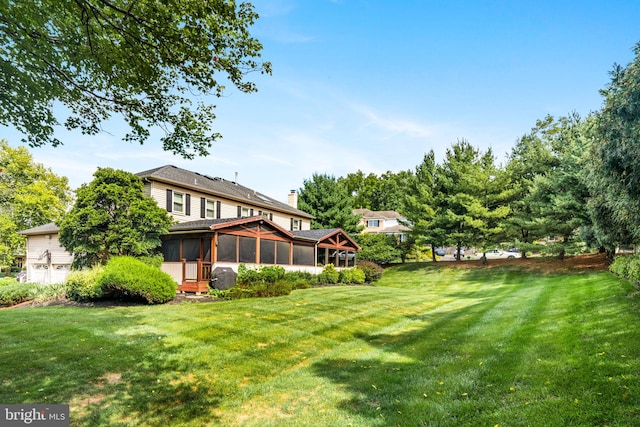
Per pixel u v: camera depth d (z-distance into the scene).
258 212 26.72
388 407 4.49
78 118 6.03
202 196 21.94
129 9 4.31
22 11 4.33
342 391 5.18
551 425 3.53
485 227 26.88
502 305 12.04
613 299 9.29
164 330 8.12
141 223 15.48
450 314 11.49
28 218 34.31
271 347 7.43
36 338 7.24
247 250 17.42
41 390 4.91
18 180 34.16
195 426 4.22
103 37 4.76
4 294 13.19
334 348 7.71
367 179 70.62
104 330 7.94
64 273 20.88
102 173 15.36
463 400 4.42
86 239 14.91
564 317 8.35
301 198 37.22
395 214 52.88
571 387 4.32
